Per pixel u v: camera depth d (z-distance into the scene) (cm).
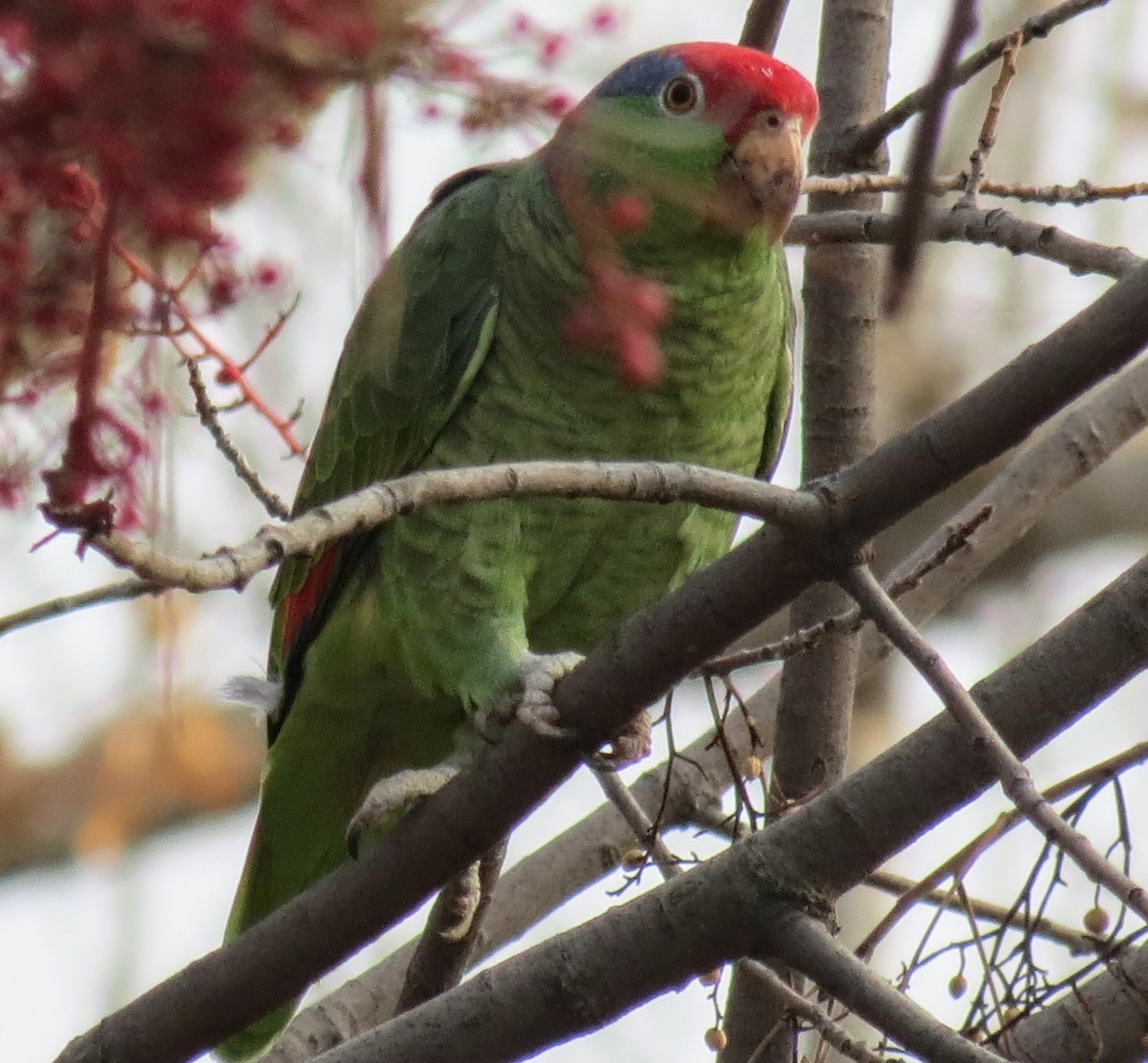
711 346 858
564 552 866
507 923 846
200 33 304
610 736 661
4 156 317
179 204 332
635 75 818
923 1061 561
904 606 854
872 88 867
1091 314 564
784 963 609
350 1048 633
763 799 750
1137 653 618
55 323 366
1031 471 878
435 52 318
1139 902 515
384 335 431
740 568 615
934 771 615
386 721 911
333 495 914
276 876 948
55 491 393
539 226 850
